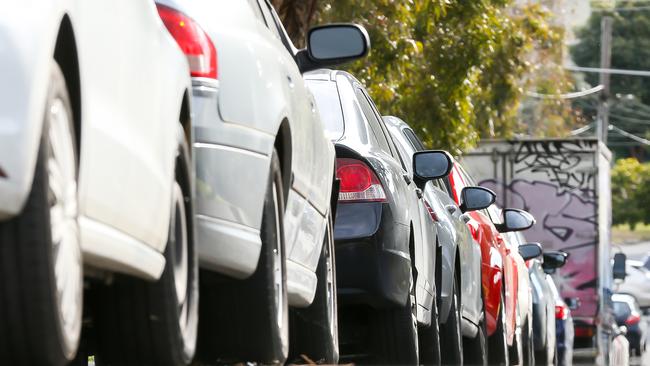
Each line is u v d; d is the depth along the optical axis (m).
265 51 11.06
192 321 9.54
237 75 10.34
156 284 8.77
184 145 9.44
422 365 18.36
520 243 37.16
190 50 10.07
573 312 42.91
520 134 74.81
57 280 6.93
